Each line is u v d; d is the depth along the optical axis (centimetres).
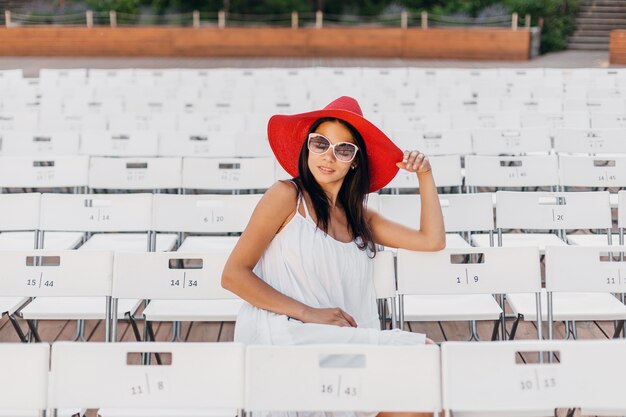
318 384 224
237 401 226
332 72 1253
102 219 427
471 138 636
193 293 320
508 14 2136
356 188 292
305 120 289
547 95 962
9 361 223
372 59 1991
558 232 492
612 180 508
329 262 281
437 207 306
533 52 1984
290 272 281
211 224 430
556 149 615
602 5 2141
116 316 321
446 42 1986
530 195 427
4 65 1780
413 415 248
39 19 2159
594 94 955
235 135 636
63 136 641
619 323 363
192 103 881
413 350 224
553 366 225
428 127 721
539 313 326
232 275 275
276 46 2027
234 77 1166
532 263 323
